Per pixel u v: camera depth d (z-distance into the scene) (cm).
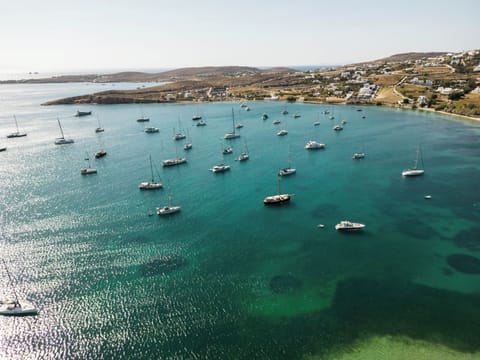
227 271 6819
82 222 8988
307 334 5200
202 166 13775
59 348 5078
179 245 7819
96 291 6294
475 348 4891
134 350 5003
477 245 7506
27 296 6184
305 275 6644
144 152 16175
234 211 9538
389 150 15600
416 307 5712
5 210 9825
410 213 9138
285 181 11856
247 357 4825
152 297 6106
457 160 13725
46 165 14438
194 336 5222
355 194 10562
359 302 5862
